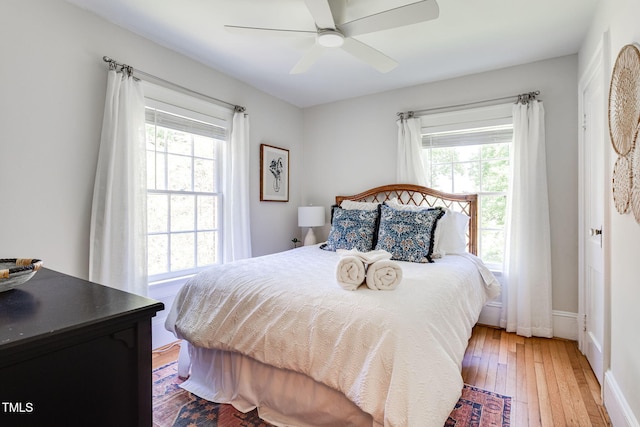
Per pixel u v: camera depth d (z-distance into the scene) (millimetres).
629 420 1456
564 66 2766
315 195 4195
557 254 2799
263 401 1735
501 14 2174
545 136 2838
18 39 1874
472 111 3139
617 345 1660
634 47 1403
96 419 804
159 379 2143
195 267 2982
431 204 3328
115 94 2248
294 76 3258
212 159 3154
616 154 1675
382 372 1271
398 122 3477
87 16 2176
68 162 2094
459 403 1862
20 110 1888
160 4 2102
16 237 1884
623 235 1572
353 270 1695
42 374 714
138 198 2398
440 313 1569
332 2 1896
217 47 2670
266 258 2590
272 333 1601
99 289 1051
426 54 2750
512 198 2893
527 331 2803
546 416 1747
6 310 844
